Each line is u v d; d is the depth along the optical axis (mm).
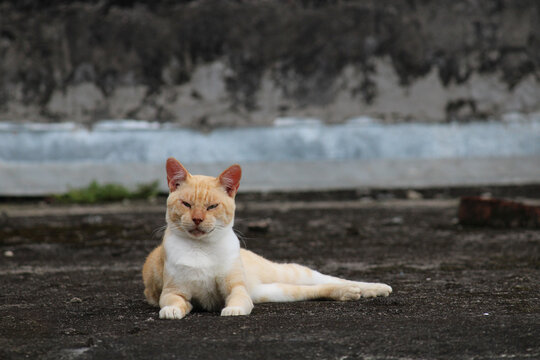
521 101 16500
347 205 13398
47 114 15781
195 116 16047
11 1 15586
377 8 16094
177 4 15859
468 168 16312
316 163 16109
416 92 16312
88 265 7289
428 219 11008
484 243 8445
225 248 4621
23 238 9406
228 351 3537
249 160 16094
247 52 16031
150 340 3770
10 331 4121
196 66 15977
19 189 15477
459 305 4715
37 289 5809
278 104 16188
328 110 16250
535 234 9008
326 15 16031
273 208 13000
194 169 16000
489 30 16328
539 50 16438
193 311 4711
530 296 5035
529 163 16422
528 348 3514
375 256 7680
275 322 4152
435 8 16188
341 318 4270
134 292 5617
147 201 14766
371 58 16188
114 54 15836
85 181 15719
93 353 3576
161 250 4895
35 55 15695
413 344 3619
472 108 16438
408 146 16312
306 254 7926
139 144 15938
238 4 15930
